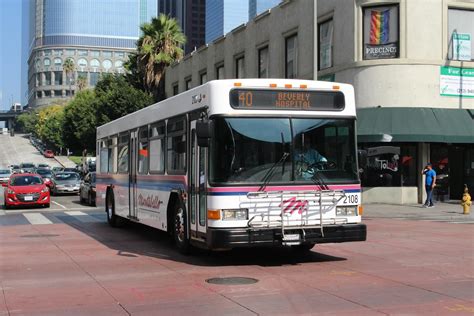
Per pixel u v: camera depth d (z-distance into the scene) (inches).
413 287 311.3
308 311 257.8
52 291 307.1
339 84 398.3
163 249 471.8
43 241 530.9
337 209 385.4
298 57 1150.3
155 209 492.1
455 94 962.7
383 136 897.5
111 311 261.6
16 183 1013.2
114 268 378.6
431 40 951.0
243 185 363.3
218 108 369.7
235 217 361.1
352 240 384.5
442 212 820.6
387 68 946.1
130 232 609.9
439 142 936.9
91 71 7411.4
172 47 1879.9
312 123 386.6
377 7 966.4
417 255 432.1
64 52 7401.6
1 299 289.0
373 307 265.4
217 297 287.3
